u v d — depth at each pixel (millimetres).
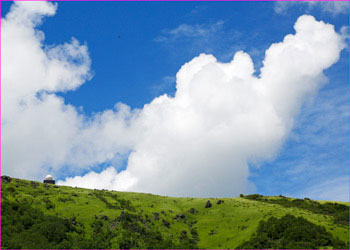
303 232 193375
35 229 192750
